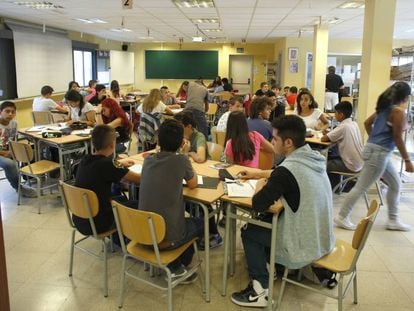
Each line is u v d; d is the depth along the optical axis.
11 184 4.34
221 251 3.14
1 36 7.51
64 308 2.43
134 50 15.13
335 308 2.43
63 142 4.26
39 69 8.88
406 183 5.01
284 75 12.00
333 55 12.41
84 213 2.48
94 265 2.95
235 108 4.77
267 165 3.46
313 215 2.17
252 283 2.50
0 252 1.62
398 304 2.49
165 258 2.27
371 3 4.98
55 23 8.91
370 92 5.04
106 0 5.97
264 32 10.55
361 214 4.04
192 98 6.56
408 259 3.07
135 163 3.17
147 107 5.25
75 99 5.46
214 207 2.72
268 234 2.40
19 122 8.28
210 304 2.49
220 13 7.13
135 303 2.49
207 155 3.61
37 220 3.78
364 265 2.97
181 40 13.64
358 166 4.12
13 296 2.55
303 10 6.70
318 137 4.56
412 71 6.66
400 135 3.22
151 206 2.29
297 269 2.48
